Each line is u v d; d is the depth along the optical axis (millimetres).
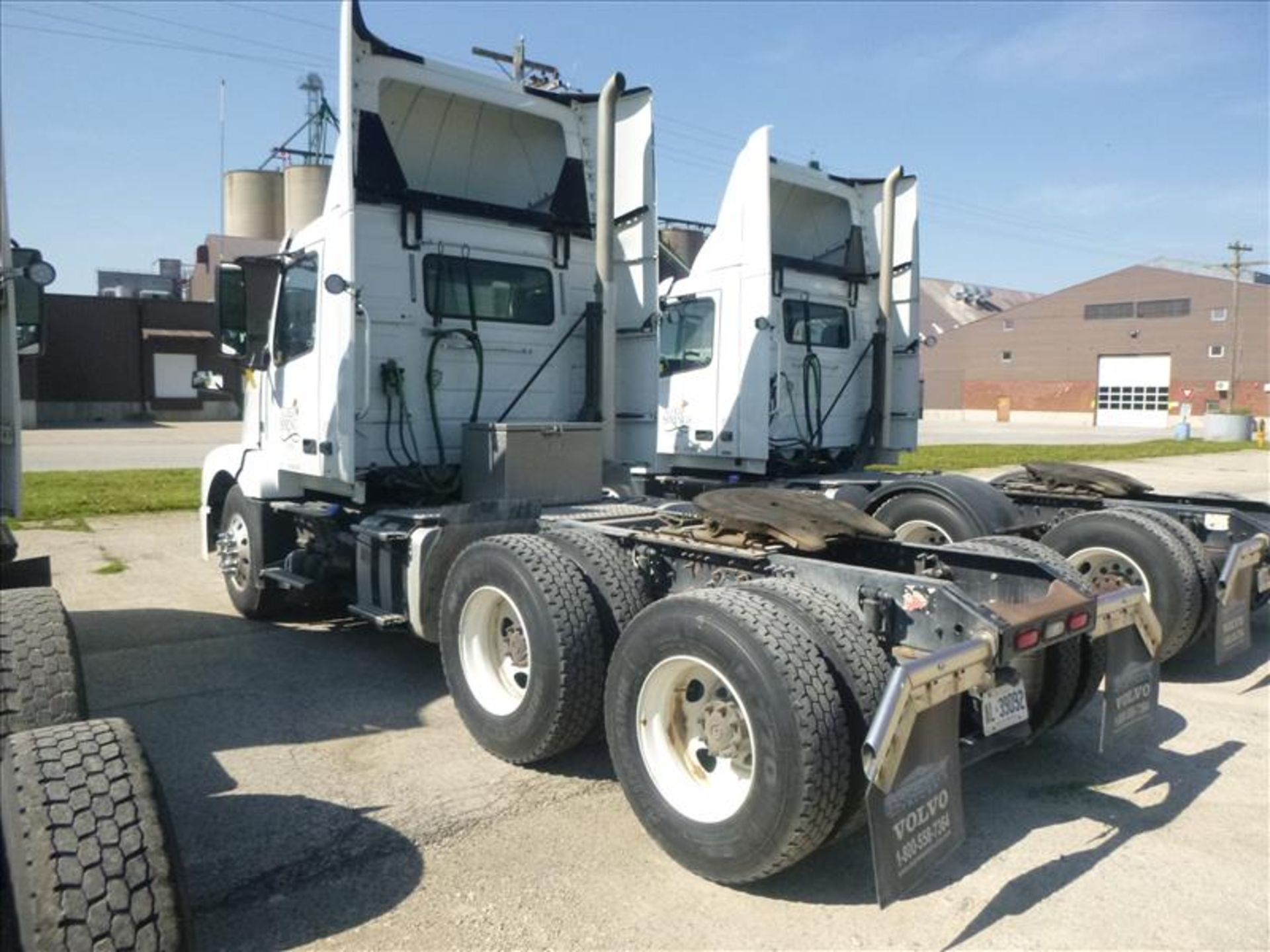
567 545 4543
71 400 36219
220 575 8945
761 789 3182
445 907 3260
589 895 3350
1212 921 3234
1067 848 3762
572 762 4527
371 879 3434
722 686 3516
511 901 3305
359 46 5949
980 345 63219
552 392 6887
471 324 6453
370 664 6113
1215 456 26719
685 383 9227
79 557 9797
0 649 3168
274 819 3895
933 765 3150
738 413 8656
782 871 3281
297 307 6457
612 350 6594
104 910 2178
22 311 4430
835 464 9484
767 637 3234
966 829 3912
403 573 5445
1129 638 4051
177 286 51219
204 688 5605
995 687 3527
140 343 37250
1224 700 5648
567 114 6934
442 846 3688
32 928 2143
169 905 2254
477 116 6762
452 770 4434
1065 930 3172
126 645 6520
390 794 4156
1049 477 7480
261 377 6957
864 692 3256
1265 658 6621
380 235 6086
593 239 7051
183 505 13500
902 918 3230
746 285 8531
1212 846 3777
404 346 6215
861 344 9789
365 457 6082
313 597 6633
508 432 5801
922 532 6844
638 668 3646
